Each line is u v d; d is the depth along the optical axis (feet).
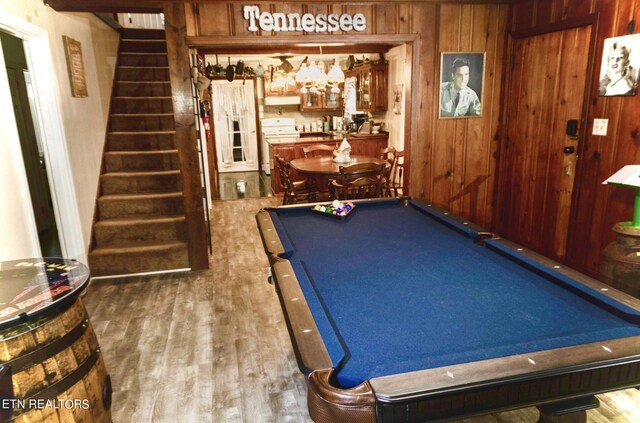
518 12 13.46
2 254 8.59
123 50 19.20
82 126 13.52
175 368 8.22
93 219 13.70
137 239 13.76
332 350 4.11
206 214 14.19
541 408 4.64
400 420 3.55
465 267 6.43
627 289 8.60
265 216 9.20
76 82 13.03
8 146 9.01
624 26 10.12
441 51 13.58
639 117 9.95
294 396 7.37
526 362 3.83
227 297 11.34
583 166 11.63
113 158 15.40
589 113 11.29
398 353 4.20
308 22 12.42
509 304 5.20
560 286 5.64
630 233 8.50
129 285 12.26
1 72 8.86
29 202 9.67
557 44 12.16
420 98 13.79
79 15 13.96
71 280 5.46
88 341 5.44
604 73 10.72
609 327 4.59
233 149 31.63
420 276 6.13
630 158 10.24
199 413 6.98
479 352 4.05
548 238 13.19
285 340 9.17
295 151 23.24
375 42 13.07
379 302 5.34
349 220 9.27
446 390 3.51
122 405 7.19
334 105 30.40
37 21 10.77
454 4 13.32
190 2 11.66
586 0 11.09
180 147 12.50
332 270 6.41
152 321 10.11
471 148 14.65
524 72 13.48
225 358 8.52
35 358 4.67
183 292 11.70
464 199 15.01
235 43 12.14
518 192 14.30
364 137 23.49
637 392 7.18
